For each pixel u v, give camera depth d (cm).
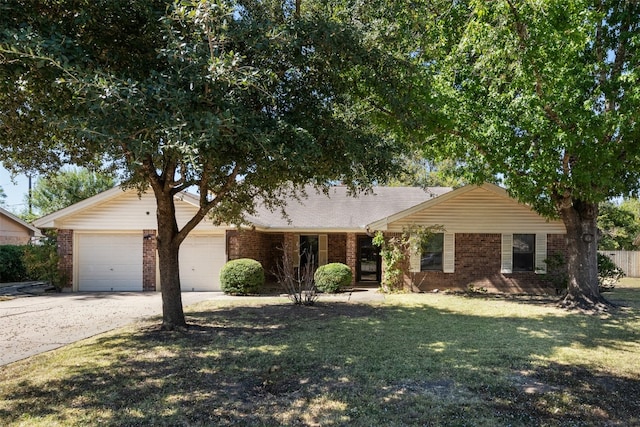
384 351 696
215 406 468
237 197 966
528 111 930
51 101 527
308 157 583
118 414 444
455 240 1603
